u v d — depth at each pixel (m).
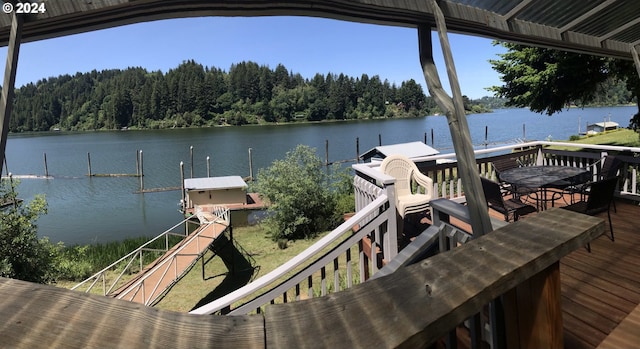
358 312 0.61
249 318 0.57
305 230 11.36
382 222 3.05
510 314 1.12
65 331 0.50
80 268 9.40
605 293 2.42
